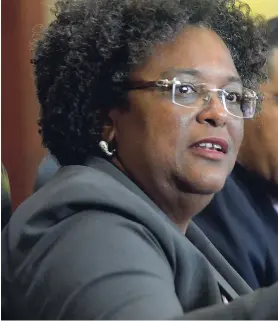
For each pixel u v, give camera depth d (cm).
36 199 199
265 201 311
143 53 213
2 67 309
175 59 213
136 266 162
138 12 217
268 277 304
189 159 211
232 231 299
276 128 300
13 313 182
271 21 297
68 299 159
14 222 198
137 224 180
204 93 214
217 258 267
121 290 156
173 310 155
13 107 313
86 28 224
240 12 252
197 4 225
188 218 231
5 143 314
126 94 216
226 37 242
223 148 216
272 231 306
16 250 189
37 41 242
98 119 223
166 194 218
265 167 307
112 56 218
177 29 217
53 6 263
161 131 211
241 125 227
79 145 228
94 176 197
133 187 211
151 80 212
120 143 221
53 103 230
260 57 263
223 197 305
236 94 226
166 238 187
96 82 221
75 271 163
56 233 178
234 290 258
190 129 211
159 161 212
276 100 303
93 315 153
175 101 211
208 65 215
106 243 167
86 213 179
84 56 222
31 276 177
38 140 317
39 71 239
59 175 208
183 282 196
